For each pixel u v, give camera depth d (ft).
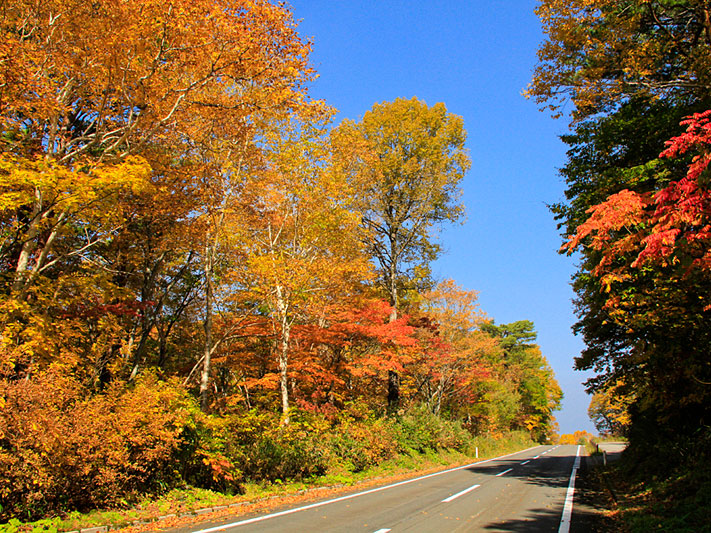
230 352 63.16
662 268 31.53
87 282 38.19
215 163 45.78
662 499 28.94
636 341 41.52
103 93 37.63
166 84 36.68
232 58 35.09
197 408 33.76
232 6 34.55
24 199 29.37
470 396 116.26
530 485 45.70
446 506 31.40
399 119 83.61
